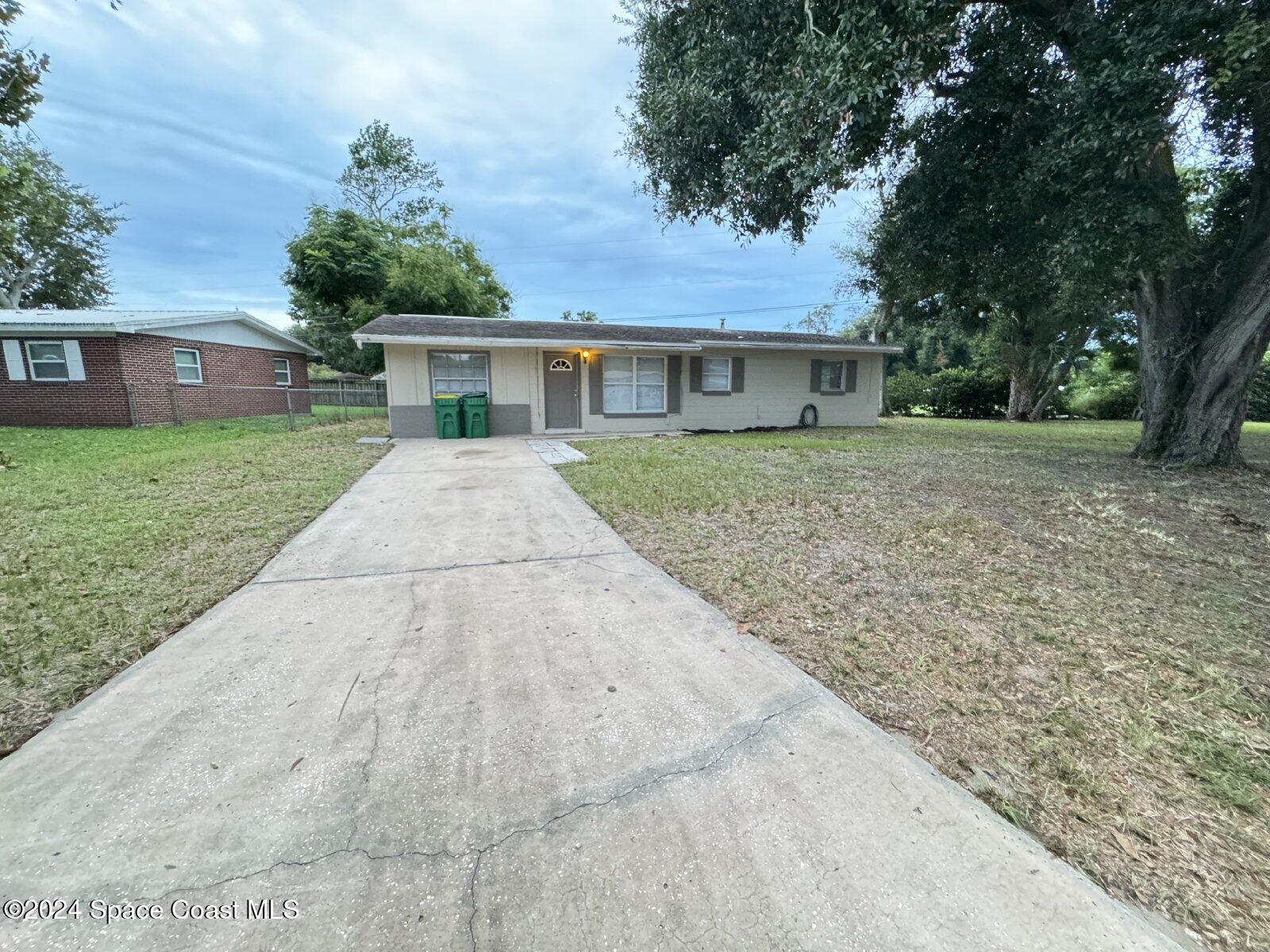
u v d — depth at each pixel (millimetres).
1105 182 5883
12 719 2018
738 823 1580
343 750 1871
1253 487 6652
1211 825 1633
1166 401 8477
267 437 10867
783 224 7348
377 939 1235
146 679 2291
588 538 4379
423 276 18562
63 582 3311
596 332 12773
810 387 14742
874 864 1449
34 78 6535
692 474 6984
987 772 1827
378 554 3945
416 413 11133
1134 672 2480
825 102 4961
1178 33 4770
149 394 13117
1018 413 21266
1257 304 7512
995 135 7672
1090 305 10445
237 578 3445
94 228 23656
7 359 12258
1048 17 6098
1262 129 6664
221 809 1596
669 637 2736
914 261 9336
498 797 1664
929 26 4832
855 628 2871
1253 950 1256
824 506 5438
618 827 1559
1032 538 4512
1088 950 1234
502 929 1267
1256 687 2373
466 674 2367
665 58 6707
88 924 1259
